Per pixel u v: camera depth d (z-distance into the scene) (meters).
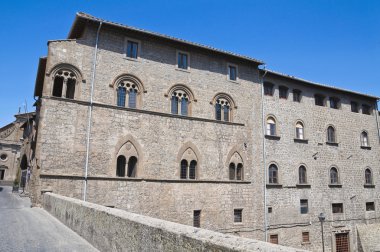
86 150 23.58
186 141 28.05
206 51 30.80
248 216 29.97
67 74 24.22
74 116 23.62
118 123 25.20
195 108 29.28
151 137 26.41
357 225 37.53
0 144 69.12
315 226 34.31
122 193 24.28
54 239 12.68
